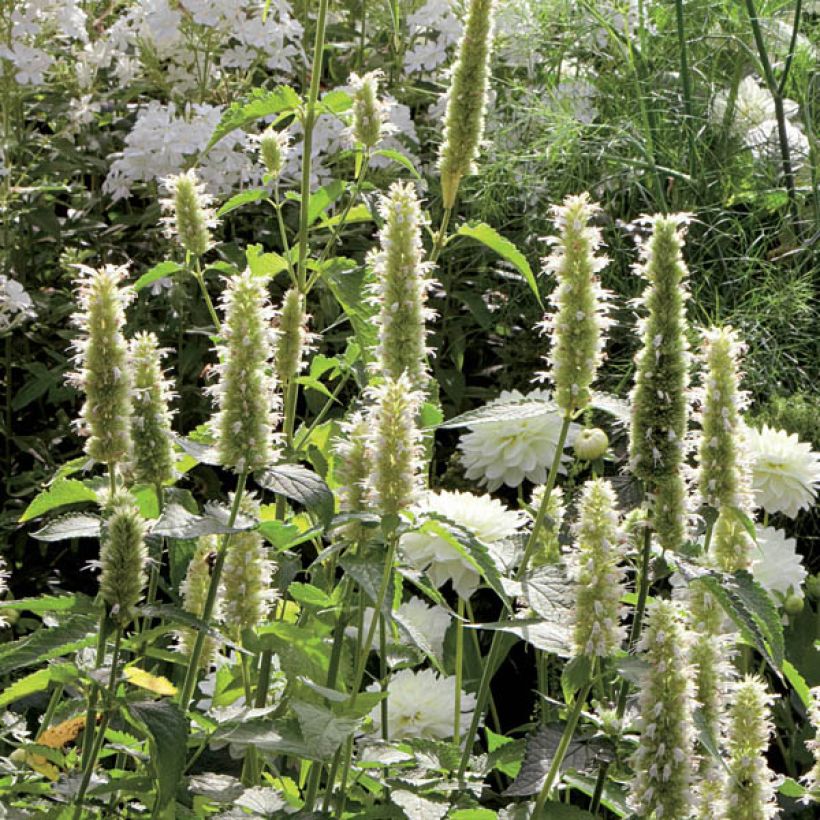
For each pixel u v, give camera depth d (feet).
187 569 6.70
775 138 15.37
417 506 6.04
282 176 14.66
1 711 7.73
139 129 14.10
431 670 8.45
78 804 5.24
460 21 16.02
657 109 15.24
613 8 16.52
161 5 15.06
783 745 9.77
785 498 9.67
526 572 6.01
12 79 14.99
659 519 5.49
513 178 14.87
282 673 7.09
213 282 14.16
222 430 5.53
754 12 14.99
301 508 8.27
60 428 13.79
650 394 5.43
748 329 13.02
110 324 5.70
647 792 5.07
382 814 5.96
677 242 5.46
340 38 17.29
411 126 14.99
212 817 5.80
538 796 5.62
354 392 13.93
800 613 9.86
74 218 14.87
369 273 7.42
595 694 6.70
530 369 13.99
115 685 5.09
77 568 13.70
